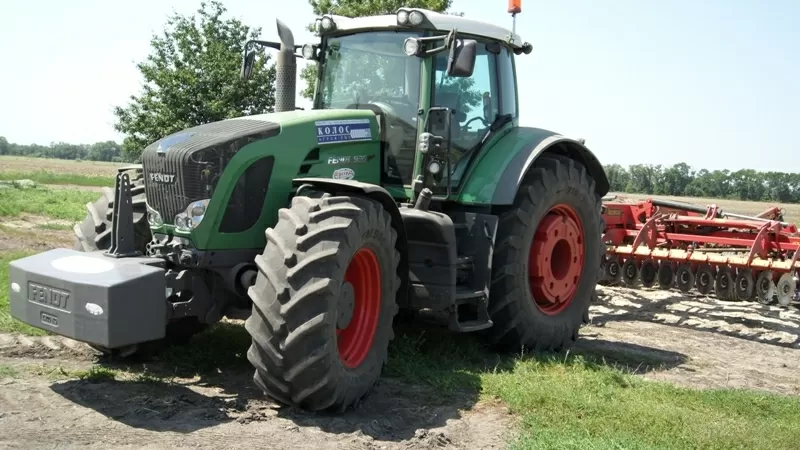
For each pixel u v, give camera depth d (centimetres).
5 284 700
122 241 459
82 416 403
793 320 856
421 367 543
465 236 581
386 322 481
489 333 605
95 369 494
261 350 409
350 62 600
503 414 456
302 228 418
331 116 534
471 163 606
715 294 919
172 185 466
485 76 630
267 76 2031
